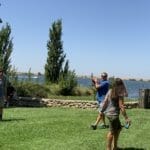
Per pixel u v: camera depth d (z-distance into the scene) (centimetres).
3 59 3559
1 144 1321
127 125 1182
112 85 1180
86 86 4453
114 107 1171
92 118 2069
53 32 5025
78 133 1559
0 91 1856
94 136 1498
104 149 1282
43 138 1438
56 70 5025
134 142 1417
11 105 2978
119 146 1342
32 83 3678
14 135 1480
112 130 1175
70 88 4150
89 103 2919
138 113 2494
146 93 2978
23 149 1254
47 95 3659
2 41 3681
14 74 3497
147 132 1650
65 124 1784
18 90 3394
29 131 1567
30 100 3016
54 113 2327
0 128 1623
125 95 1176
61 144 1336
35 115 2175
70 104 2973
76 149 1268
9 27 3762
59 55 5059
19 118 1995
